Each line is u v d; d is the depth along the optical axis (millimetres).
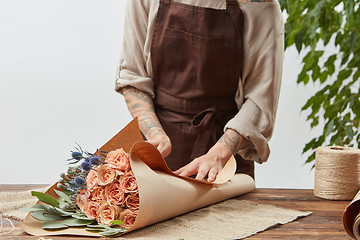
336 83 2404
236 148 1604
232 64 1700
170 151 1620
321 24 2244
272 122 1707
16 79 3359
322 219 1267
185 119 1768
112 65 3422
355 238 1017
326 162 1475
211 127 1727
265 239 1094
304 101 3500
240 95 1756
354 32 2279
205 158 1523
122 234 1095
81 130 3453
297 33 2283
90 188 1168
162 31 1742
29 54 3342
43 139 3428
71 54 3389
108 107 3453
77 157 1219
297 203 1438
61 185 1243
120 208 1154
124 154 1196
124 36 1859
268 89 1693
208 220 1233
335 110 2455
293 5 2365
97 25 3383
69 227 1145
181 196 1235
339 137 2461
